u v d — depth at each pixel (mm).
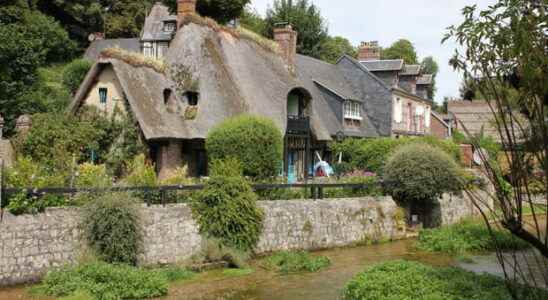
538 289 8266
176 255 16938
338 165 32500
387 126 40375
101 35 57938
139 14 62031
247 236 18109
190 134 25016
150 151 24609
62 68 47312
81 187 15461
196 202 17828
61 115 23547
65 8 55281
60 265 14500
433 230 23391
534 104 5938
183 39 28062
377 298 12531
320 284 15602
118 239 15031
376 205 23750
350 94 39469
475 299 11562
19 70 30078
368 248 21922
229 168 18578
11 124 27141
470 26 6230
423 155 24688
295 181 28828
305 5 56438
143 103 24031
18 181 14836
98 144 23781
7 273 13594
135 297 13500
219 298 13906
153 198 17438
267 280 15992
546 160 5906
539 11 5918
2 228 13609
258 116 23578
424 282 13125
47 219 14461
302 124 30344
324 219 21547
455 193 27703
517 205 6301
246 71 29000
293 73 33000
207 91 26391
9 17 42969
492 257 20000
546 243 6191
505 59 5996
